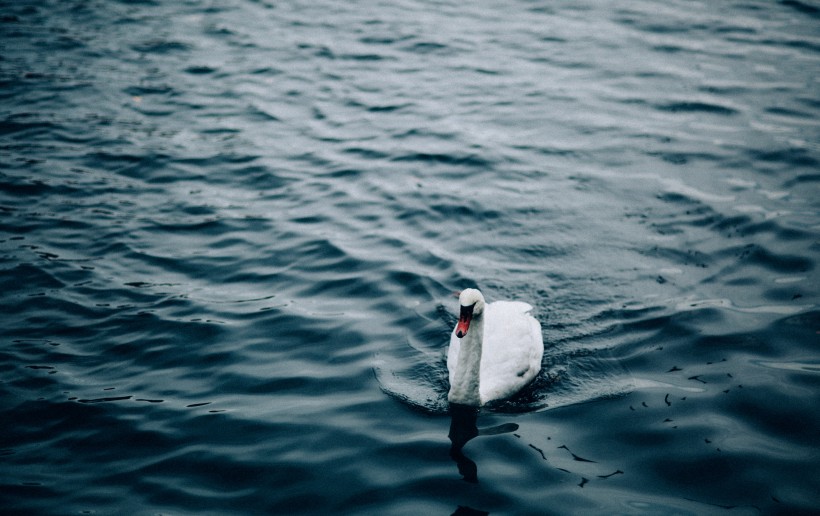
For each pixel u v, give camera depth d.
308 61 22.59
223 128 18.81
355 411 10.32
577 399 10.61
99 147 17.64
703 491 8.80
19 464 9.27
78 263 13.66
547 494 8.83
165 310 12.48
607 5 26.92
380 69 22.17
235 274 13.55
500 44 23.80
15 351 11.34
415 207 15.64
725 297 12.66
